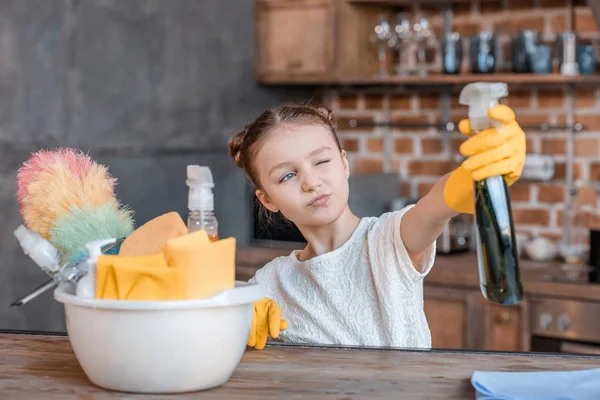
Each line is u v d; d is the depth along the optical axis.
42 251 1.00
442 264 3.10
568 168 3.42
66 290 0.99
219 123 3.45
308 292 1.54
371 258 1.46
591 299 2.81
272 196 1.44
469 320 2.96
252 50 3.62
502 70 3.53
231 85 3.51
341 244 1.52
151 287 0.92
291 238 3.38
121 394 0.94
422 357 1.08
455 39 3.44
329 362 1.05
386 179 3.59
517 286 0.94
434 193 1.29
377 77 3.48
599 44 3.35
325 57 3.51
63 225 1.01
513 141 0.93
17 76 2.65
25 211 1.05
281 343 1.17
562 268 3.09
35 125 2.71
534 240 3.30
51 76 2.77
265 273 1.61
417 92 3.70
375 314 1.47
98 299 0.92
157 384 0.93
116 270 0.92
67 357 1.09
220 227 3.43
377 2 3.55
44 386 0.96
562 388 0.92
